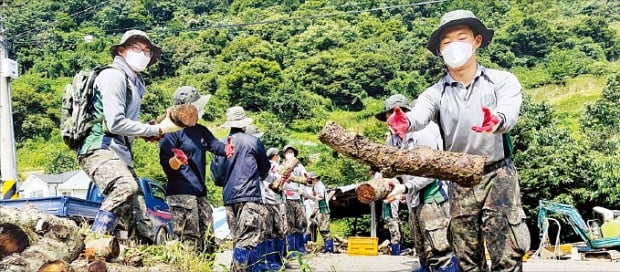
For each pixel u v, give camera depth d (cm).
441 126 432
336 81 6762
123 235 593
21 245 404
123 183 553
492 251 415
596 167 1678
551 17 7906
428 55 6781
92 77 574
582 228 1298
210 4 8706
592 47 7331
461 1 8088
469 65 421
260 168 613
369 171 427
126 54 595
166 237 891
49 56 6700
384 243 1443
